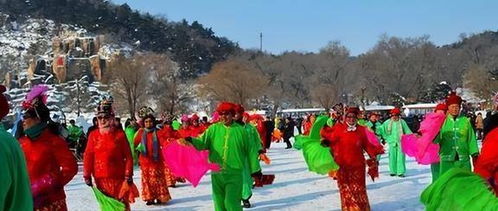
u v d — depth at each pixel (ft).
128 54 454.81
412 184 44.45
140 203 38.22
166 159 28.55
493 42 426.51
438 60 327.88
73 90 257.34
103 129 28.09
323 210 33.99
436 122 30.71
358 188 29.76
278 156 76.95
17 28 516.73
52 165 19.04
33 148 18.75
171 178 46.03
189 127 54.08
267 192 41.86
